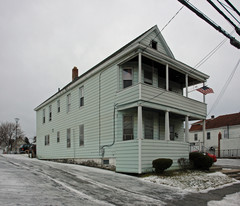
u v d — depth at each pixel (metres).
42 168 12.11
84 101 17.02
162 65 14.48
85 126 16.52
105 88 14.70
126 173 11.66
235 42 7.00
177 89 17.89
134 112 13.48
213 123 40.06
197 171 12.84
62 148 19.72
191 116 15.20
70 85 18.92
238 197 7.69
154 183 9.41
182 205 6.41
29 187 7.02
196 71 15.95
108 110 14.19
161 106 12.99
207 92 15.68
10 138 64.31
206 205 6.56
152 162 11.42
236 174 13.16
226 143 33.84
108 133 13.98
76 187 7.64
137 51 12.34
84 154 16.27
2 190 6.38
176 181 9.77
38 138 25.92
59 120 20.84
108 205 5.86
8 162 14.92
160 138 14.96
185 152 13.85
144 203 6.31
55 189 7.07
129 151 11.69
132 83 13.69
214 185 9.60
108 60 14.37
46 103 24.09
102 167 14.07
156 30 14.98
